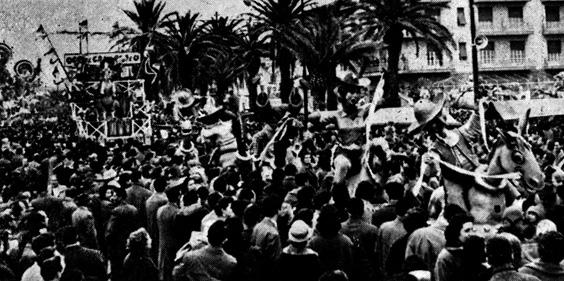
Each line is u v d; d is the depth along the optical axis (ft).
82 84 112.68
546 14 213.46
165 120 117.80
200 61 152.66
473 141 36.99
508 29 208.95
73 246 22.07
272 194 24.95
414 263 17.48
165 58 148.77
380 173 40.57
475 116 37.42
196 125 69.77
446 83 199.82
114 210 30.48
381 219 24.53
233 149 54.60
